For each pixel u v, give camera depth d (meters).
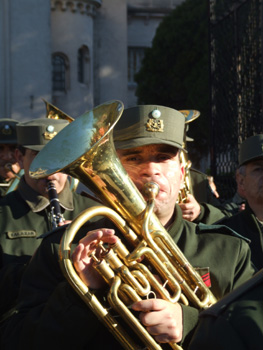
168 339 2.48
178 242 2.95
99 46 30.22
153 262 2.61
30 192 4.16
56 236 2.99
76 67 28.12
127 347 2.59
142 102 25.58
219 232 3.04
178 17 24.86
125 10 30.50
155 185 2.64
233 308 1.91
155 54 25.00
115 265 2.53
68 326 2.63
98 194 2.65
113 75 30.36
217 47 9.02
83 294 2.55
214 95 9.06
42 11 23.56
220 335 1.87
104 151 2.57
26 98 23.23
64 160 2.59
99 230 2.54
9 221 4.07
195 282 2.66
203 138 22.86
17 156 4.51
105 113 2.65
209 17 9.12
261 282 1.97
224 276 2.88
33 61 23.36
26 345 2.73
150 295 2.66
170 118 2.92
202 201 5.63
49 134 4.28
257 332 1.83
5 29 22.86
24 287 2.96
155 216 2.65
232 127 8.49
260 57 7.44
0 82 22.88
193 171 5.67
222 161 8.92
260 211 4.14
